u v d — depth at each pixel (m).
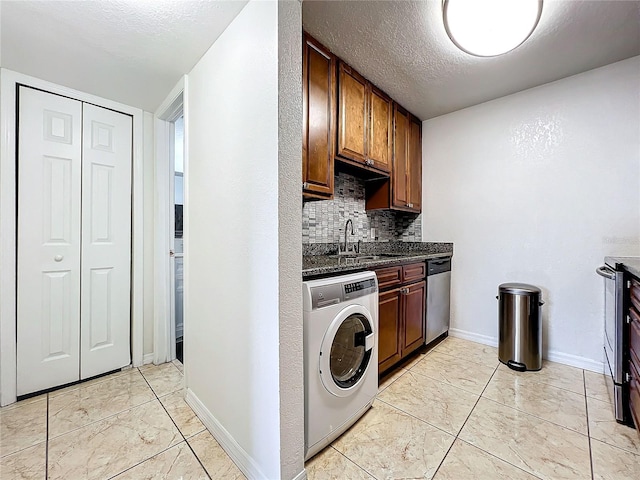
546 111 2.34
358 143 2.19
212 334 1.53
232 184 1.36
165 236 2.40
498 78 2.24
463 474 1.24
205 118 1.60
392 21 1.64
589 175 2.17
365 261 1.88
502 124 2.56
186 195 1.79
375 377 1.70
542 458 1.32
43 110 1.88
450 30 1.64
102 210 2.13
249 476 1.24
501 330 2.29
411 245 3.17
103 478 1.24
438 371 2.17
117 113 2.20
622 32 1.71
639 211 2.01
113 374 2.18
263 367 1.17
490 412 1.66
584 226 2.20
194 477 1.25
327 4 1.51
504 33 1.59
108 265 2.17
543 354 2.38
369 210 2.87
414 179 2.96
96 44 1.52
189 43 1.51
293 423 1.16
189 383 1.79
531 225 2.43
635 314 1.42
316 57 1.82
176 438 1.48
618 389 1.56
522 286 2.29
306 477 1.21
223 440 1.42
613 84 2.06
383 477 1.23
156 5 1.26
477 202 2.72
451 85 2.35
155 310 2.37
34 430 1.53
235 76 1.34
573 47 1.86
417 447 1.40
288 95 1.14
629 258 1.82
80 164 2.03
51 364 1.92
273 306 1.12
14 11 1.28
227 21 1.36
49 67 1.73
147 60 1.66
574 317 2.24
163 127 2.37
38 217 1.87
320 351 1.34
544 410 1.68
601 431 1.50
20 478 1.23
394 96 2.54
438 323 2.68
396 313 2.11
